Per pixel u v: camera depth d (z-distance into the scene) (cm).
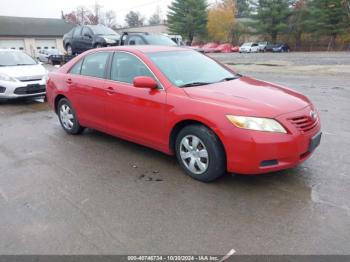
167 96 390
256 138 325
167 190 362
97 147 510
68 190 370
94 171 419
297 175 385
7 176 410
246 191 353
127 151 488
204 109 354
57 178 401
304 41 4678
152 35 1287
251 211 314
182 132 383
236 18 6209
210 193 351
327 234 276
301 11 4497
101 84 479
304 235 276
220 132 341
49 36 4462
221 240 274
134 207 329
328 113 679
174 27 5456
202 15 5434
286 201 329
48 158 468
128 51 459
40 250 269
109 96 464
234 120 333
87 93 505
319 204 322
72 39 1672
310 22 4341
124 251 265
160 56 446
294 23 4631
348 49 4247
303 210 312
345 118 635
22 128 635
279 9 4638
